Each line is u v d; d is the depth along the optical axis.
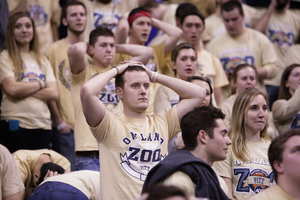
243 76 14.46
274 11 20.12
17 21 14.02
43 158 11.95
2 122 13.57
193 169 7.46
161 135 9.03
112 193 8.34
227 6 17.47
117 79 9.21
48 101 14.77
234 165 10.20
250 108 10.49
